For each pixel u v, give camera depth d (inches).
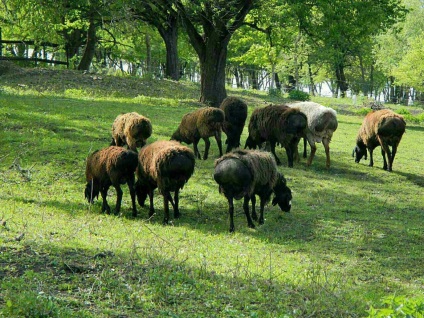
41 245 369.1
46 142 712.4
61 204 522.9
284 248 457.1
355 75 2714.1
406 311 232.8
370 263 443.2
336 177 708.7
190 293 321.1
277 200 542.0
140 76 1551.4
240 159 482.0
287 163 741.3
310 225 526.9
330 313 320.2
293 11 1076.5
